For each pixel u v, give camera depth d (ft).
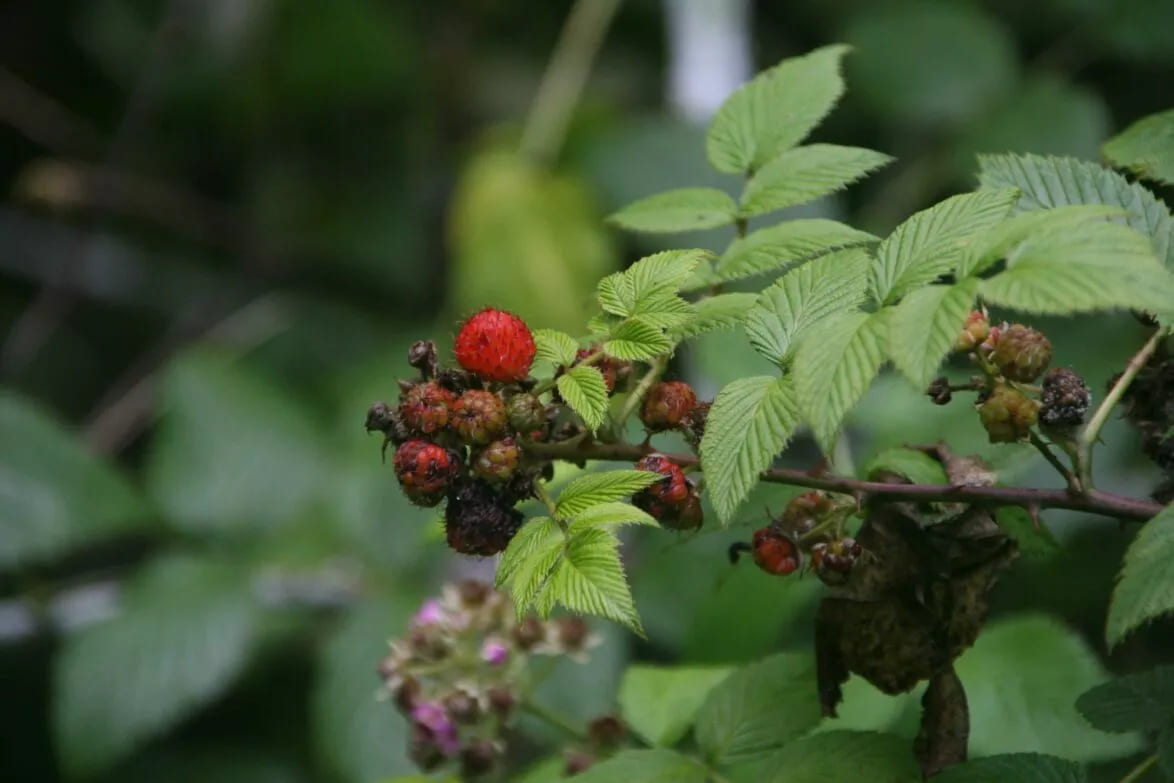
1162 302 1.36
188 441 2.76
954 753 1.55
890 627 1.54
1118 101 3.24
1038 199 1.57
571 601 1.40
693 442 1.51
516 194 3.16
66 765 2.37
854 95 3.21
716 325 1.51
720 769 1.63
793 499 1.56
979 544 1.54
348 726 2.22
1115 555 2.57
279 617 2.54
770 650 1.94
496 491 1.48
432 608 1.82
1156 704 1.51
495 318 1.50
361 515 2.59
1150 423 1.55
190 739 2.94
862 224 3.08
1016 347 1.48
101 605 2.80
